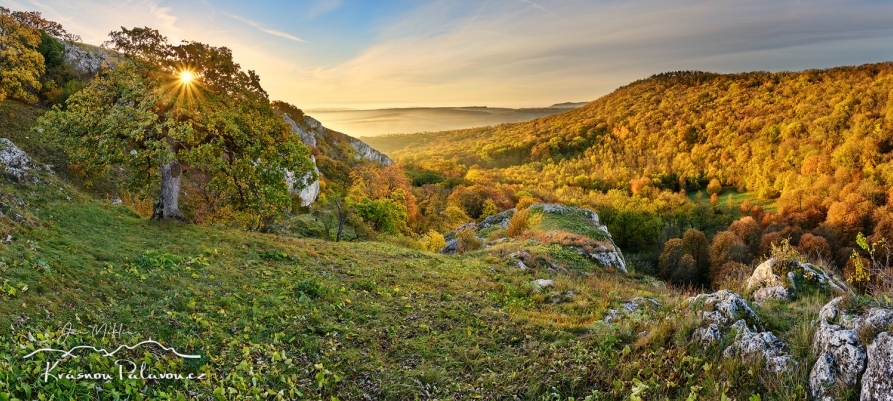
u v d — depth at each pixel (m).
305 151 23.28
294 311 13.03
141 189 24.00
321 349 11.05
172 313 11.16
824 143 133.62
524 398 9.03
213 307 12.20
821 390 7.00
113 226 18.61
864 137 118.12
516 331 12.76
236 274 15.45
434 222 79.12
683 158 187.25
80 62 59.91
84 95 20.06
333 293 15.06
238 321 11.70
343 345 11.51
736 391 7.50
